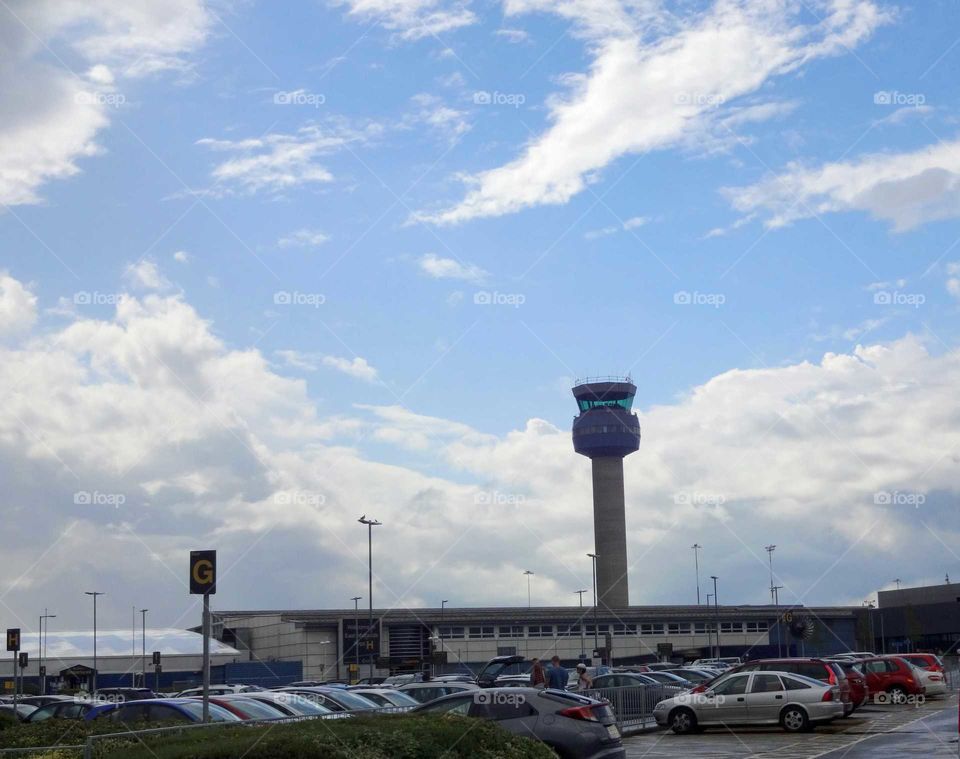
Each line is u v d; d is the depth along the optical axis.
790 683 32.44
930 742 26.78
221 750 14.73
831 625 134.00
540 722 19.83
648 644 126.69
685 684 45.06
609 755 19.81
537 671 33.78
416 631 113.88
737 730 33.53
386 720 17.25
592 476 163.62
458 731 16.30
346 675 106.75
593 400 164.25
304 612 117.81
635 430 163.00
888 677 43.72
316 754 14.72
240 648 116.38
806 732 31.66
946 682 51.94
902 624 135.12
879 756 23.95
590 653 122.94
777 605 133.00
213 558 19.34
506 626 118.94
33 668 87.38
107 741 16.39
